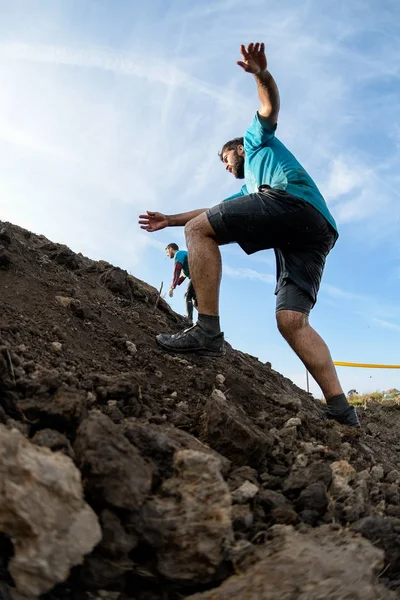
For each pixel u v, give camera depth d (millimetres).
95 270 4773
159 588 1744
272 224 3621
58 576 1499
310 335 3855
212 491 1794
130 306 4445
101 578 1644
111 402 2471
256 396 3555
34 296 3521
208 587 1769
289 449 2816
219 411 2498
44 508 1504
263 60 3432
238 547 1818
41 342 2945
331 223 3816
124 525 1721
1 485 1505
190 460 1852
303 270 3838
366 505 2357
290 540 1857
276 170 3699
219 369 3693
